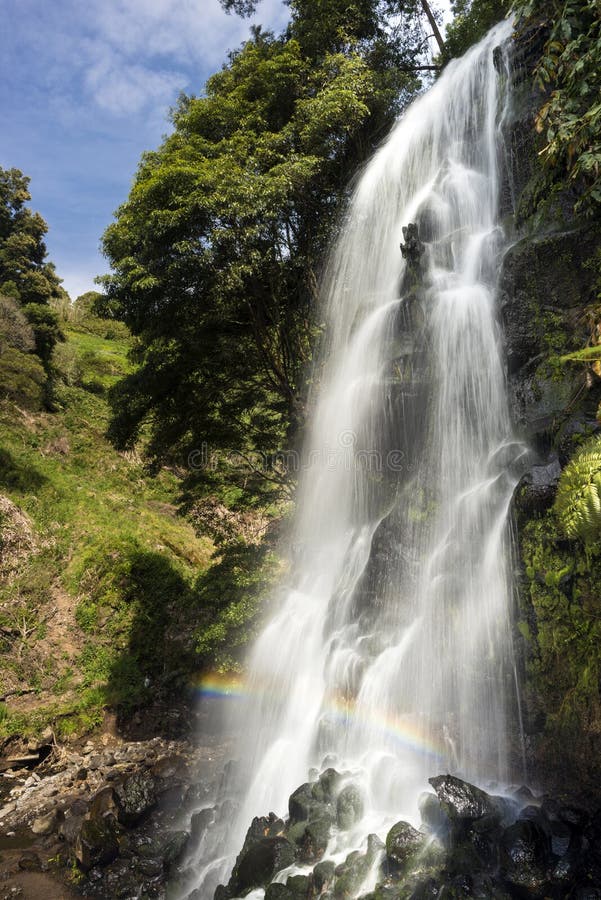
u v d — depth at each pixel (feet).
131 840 19.36
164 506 58.90
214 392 35.70
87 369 82.33
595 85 15.72
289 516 32.24
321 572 24.91
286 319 35.76
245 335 36.27
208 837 18.49
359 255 28.35
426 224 23.09
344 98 30.81
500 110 21.04
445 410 19.22
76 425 66.13
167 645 37.29
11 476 50.65
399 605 18.54
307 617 24.20
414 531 18.75
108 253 33.12
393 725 17.26
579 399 14.70
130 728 31.94
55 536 46.21
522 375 16.92
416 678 17.16
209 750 28.48
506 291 17.34
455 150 23.45
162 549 49.21
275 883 13.26
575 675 13.11
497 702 14.98
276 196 28.76
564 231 16.46
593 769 12.63
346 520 24.27
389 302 23.41
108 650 37.37
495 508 16.38
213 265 28.89
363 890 12.34
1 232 91.97
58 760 28.89
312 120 31.07
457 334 19.26
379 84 34.50
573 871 11.03
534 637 14.21
